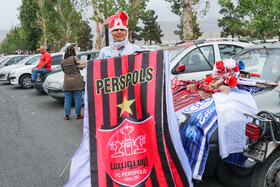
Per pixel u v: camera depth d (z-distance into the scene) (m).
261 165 2.20
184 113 2.72
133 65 2.62
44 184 3.20
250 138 2.24
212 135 2.52
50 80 7.34
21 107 7.92
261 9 6.27
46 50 9.84
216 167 2.81
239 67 3.36
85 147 2.59
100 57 3.49
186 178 2.40
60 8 28.36
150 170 2.43
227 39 6.34
